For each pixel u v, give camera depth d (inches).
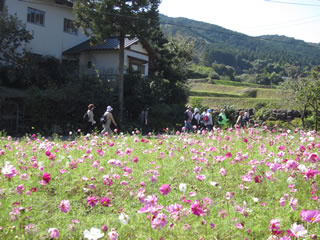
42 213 149.3
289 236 110.2
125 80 924.0
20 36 839.7
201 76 3255.4
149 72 1268.5
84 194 177.0
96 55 1056.2
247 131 410.9
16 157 245.8
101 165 231.3
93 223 139.8
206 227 129.0
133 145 329.4
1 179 176.1
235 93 1957.4
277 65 5388.8
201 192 183.5
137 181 198.5
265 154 251.4
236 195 178.4
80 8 808.9
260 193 182.2
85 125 735.1
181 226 131.6
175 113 993.5
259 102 1095.6
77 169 219.1
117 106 815.1
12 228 120.5
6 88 808.3
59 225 137.8
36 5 959.0
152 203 122.0
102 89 792.9
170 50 1315.2
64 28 1064.2
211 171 218.7
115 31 821.9
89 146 301.4
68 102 717.9
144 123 922.1
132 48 1077.8
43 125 693.9
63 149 283.6
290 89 877.8
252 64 6117.1
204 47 6230.3
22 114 687.1
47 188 184.2
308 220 113.2
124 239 128.1
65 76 900.6
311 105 835.4
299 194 176.1
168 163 246.4
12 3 892.0
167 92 1047.6
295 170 184.4
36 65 878.4
